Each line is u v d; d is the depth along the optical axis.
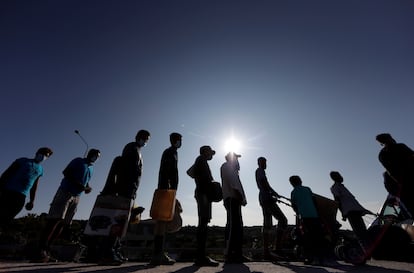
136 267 3.53
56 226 4.79
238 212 4.75
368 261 5.39
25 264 4.00
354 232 4.73
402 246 5.32
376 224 5.96
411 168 3.47
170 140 4.67
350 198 4.91
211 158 4.86
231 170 4.92
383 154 3.77
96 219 3.86
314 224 4.78
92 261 4.83
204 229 4.21
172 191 4.21
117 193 4.11
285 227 6.21
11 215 4.66
